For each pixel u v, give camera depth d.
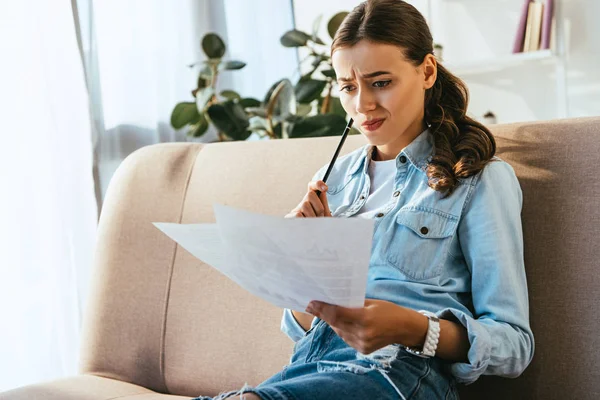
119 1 2.52
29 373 2.18
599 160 1.24
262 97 3.15
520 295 1.14
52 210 2.23
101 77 2.47
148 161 1.79
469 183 1.20
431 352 1.06
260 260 0.95
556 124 1.31
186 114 2.56
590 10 3.50
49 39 2.26
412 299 1.17
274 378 1.16
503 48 3.77
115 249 1.74
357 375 1.04
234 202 1.62
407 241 1.20
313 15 3.73
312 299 0.98
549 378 1.21
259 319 1.52
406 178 1.27
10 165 2.16
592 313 1.19
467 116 1.32
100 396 1.48
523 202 1.28
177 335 1.62
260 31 3.16
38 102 2.22
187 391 1.59
